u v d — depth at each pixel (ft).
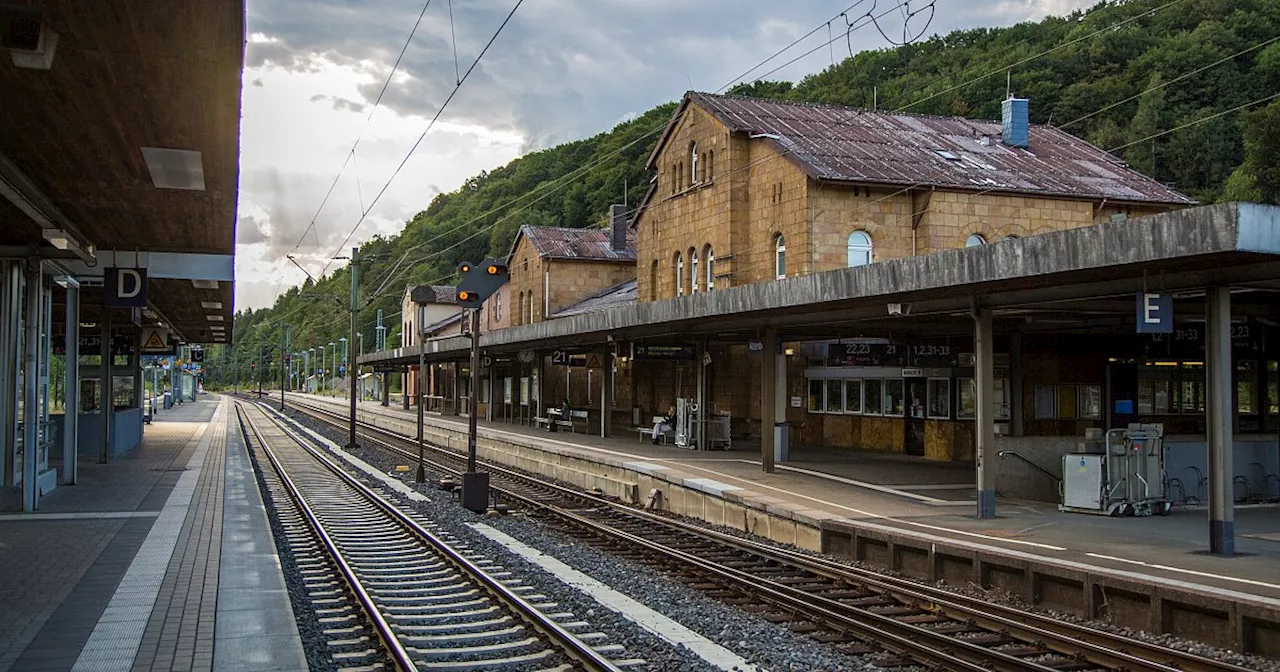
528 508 62.95
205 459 83.20
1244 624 28.09
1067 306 47.29
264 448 108.68
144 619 27.20
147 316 104.83
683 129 108.99
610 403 103.76
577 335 92.22
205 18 23.81
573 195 239.09
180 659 23.34
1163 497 49.32
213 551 38.04
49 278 55.83
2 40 24.81
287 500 63.62
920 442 82.33
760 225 96.02
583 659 25.79
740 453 84.28
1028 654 28.25
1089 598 32.83
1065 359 76.79
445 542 46.98
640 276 119.55
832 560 44.14
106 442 77.51
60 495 56.13
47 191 44.86
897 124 109.19
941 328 64.13
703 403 87.20
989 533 42.37
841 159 92.43
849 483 61.87
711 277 103.35
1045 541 40.11
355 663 25.72
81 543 39.86
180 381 269.44
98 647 24.29
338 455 104.32
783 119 102.47
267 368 498.28
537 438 103.14
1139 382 75.82
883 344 66.28
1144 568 33.88
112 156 38.32
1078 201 96.02
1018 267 38.73
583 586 36.94
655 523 56.80
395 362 186.70
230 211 49.60
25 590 30.86
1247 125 133.18
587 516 60.03
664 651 27.45
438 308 220.84
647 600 34.88
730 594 36.96
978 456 47.70
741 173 98.78
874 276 47.21
